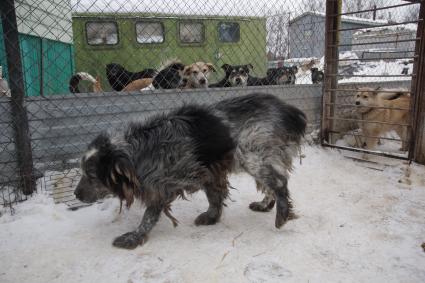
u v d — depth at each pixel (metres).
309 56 11.80
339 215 3.70
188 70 7.79
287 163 3.51
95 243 3.17
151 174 3.06
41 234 3.27
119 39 8.91
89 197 3.21
